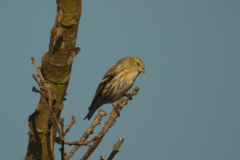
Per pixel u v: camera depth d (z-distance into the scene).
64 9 6.97
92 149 6.45
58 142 7.54
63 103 7.66
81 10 7.25
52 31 7.10
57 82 7.39
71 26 7.05
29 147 7.55
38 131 7.47
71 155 6.25
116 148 6.55
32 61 6.08
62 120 6.69
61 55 7.21
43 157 7.48
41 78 5.91
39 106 7.45
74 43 7.30
